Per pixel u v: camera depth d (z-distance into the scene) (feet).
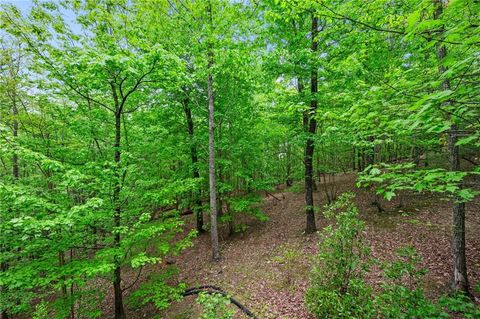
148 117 32.68
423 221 29.27
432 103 6.37
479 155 22.62
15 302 24.41
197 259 35.42
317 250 28.17
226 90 34.65
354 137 13.20
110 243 22.20
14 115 27.02
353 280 14.92
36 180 24.41
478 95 7.71
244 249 34.53
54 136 28.30
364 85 13.19
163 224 23.48
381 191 9.13
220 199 40.19
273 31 28.22
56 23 20.33
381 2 10.57
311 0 9.92
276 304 21.45
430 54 15.55
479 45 6.20
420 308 11.10
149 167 27.63
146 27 27.48
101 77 19.72
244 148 35.55
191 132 39.68
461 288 17.57
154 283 25.16
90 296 25.27
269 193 60.13
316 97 26.78
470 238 24.22
